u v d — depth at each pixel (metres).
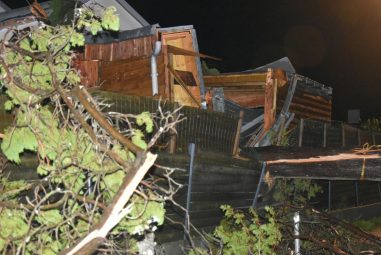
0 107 4.84
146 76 9.91
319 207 10.66
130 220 3.91
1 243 3.55
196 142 7.21
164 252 6.07
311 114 13.28
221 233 5.88
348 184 12.14
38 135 3.79
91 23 4.25
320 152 7.84
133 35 10.07
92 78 10.08
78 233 3.70
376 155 7.35
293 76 12.01
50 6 10.62
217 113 7.55
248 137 11.13
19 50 3.87
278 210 7.75
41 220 3.63
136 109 6.19
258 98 12.45
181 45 10.57
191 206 6.65
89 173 3.92
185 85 9.96
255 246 5.83
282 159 7.98
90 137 3.62
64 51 4.18
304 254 7.49
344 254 6.71
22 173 4.78
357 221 11.77
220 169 7.10
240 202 7.61
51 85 4.11
